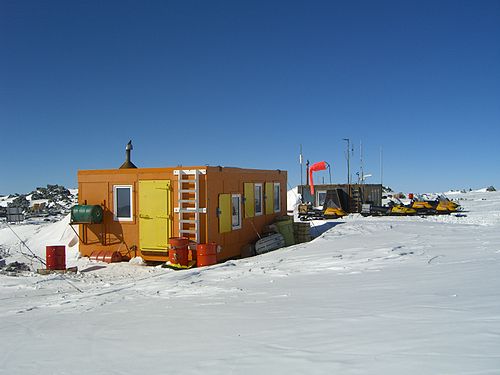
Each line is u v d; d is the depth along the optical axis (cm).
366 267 948
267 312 597
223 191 1497
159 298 799
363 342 410
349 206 3284
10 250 1727
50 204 5253
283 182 1994
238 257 1600
